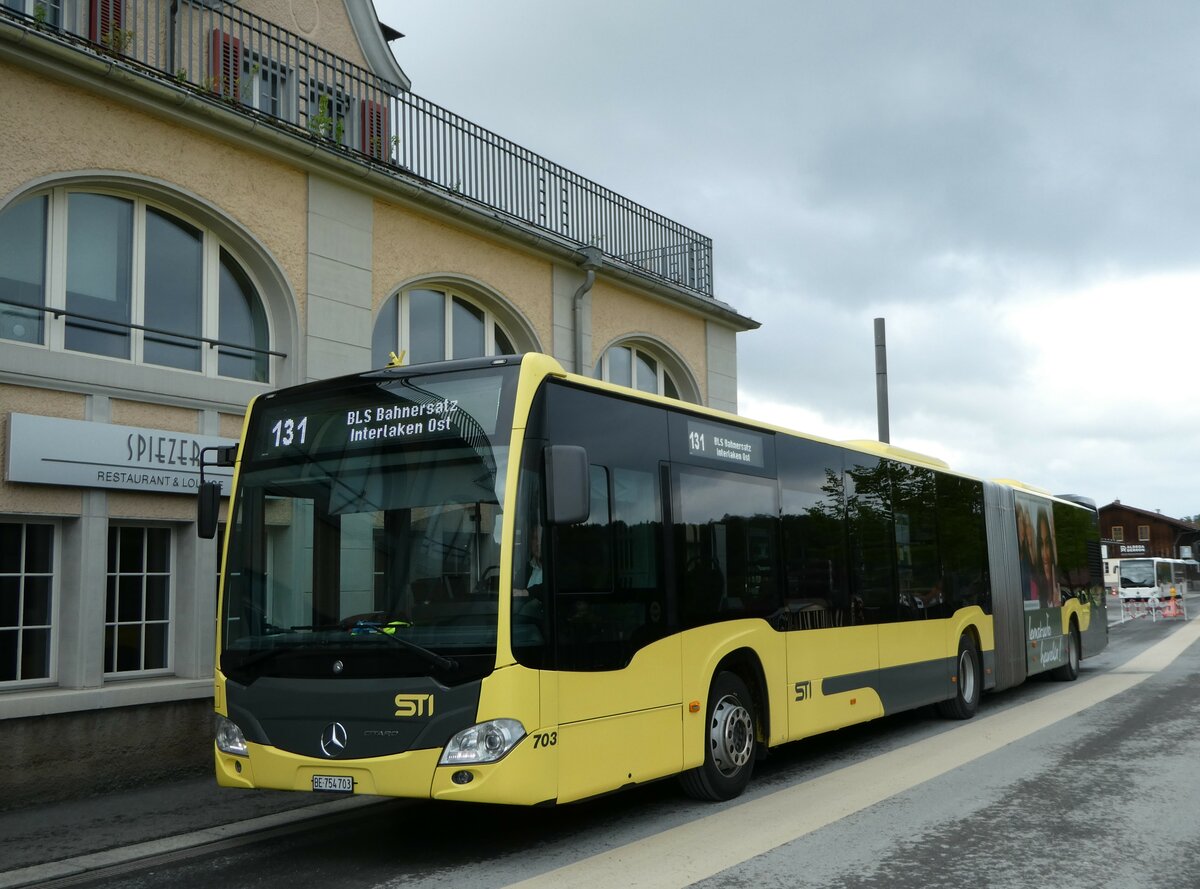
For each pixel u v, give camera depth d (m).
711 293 17.83
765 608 8.75
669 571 7.59
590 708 6.60
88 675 9.02
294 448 7.00
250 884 6.14
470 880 6.00
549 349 14.48
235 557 6.95
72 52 9.00
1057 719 12.38
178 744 9.59
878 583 10.86
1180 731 11.12
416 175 12.61
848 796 8.11
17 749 8.40
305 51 11.81
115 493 9.33
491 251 13.70
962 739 10.98
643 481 7.50
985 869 5.98
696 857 6.36
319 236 11.41
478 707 6.03
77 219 9.51
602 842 6.84
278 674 6.55
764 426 9.24
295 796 8.67
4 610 8.81
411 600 6.34
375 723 6.20
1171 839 6.61
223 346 10.63
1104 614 20.31
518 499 6.31
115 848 7.04
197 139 10.29
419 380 6.79
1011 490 15.40
